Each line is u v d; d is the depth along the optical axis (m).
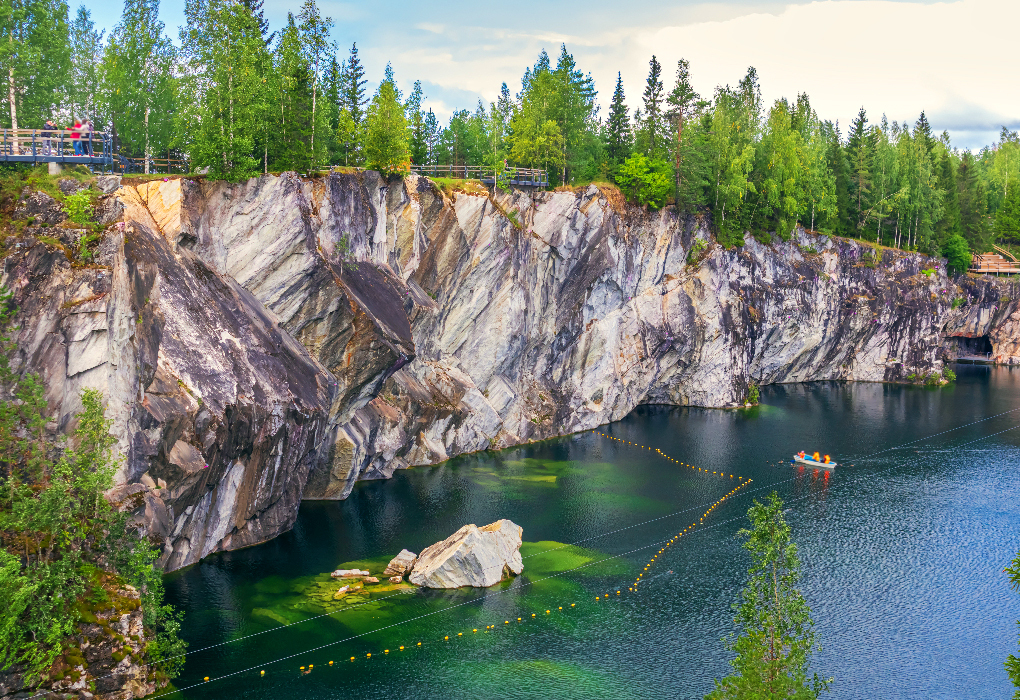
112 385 48.16
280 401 57.25
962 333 158.25
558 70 108.38
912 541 64.44
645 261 107.19
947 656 47.56
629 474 80.75
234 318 58.09
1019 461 86.94
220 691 42.00
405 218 77.94
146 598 42.66
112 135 74.81
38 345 47.94
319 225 67.12
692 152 109.00
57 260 49.12
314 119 75.38
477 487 74.94
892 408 114.44
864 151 145.50
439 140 120.50
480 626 49.72
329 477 69.25
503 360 89.19
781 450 91.00
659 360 109.62
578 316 98.38
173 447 50.22
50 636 37.28
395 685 43.31
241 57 63.94
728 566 58.94
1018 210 169.75
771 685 32.25
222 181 61.62
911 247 148.38
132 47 80.50
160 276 53.25
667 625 50.28
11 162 55.38
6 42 65.00
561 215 93.69
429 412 80.69
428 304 79.69
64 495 40.44
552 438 95.25
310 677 43.62
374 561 57.75
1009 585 56.50
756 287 119.25
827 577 57.88
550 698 42.53
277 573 55.16
